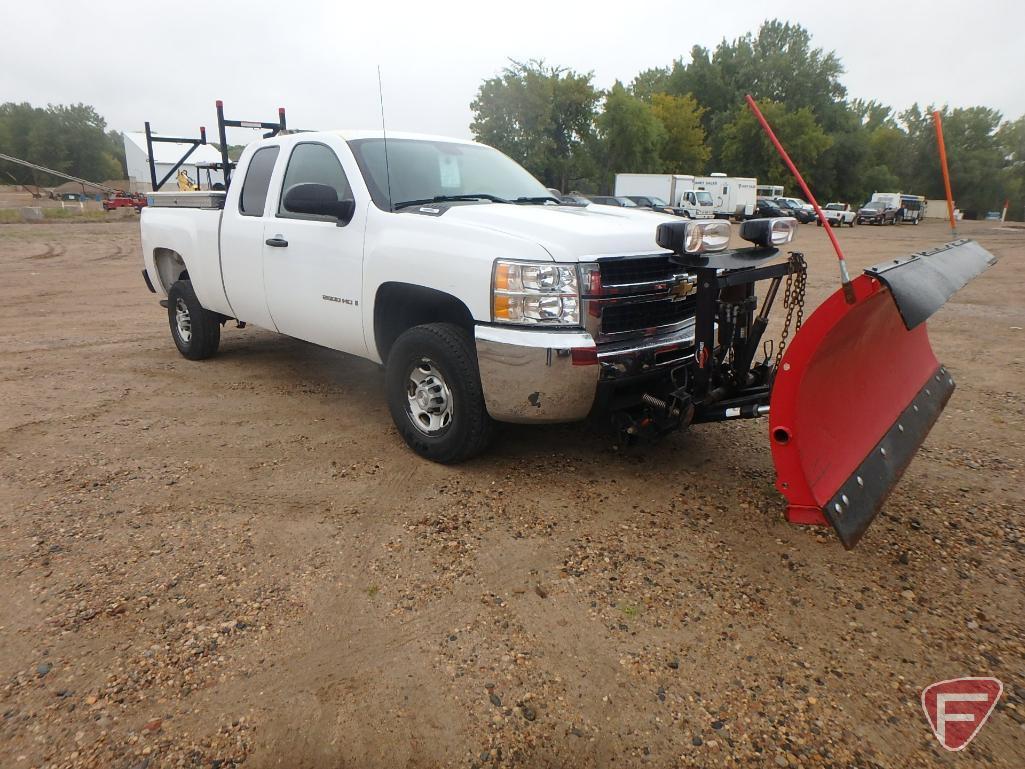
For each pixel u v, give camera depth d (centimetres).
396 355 414
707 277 334
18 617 269
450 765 206
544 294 346
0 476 395
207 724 219
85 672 240
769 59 7725
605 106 5581
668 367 379
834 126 7694
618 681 240
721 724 222
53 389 568
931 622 272
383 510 359
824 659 252
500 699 231
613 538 333
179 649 252
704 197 3931
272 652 252
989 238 2994
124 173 11856
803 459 268
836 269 1598
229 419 497
